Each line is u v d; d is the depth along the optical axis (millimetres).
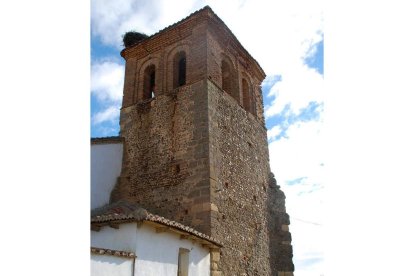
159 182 11898
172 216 11062
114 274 6672
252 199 13117
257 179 14031
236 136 13406
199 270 9180
